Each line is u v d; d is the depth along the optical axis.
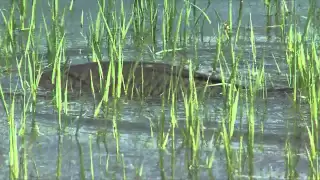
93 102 17.64
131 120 16.56
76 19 23.67
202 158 14.73
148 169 14.30
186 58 20.44
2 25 23.06
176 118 16.61
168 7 22.83
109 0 23.39
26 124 16.36
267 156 14.72
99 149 15.16
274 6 24.89
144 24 23.11
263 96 17.69
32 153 14.99
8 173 14.10
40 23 23.31
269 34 22.36
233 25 23.19
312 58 17.47
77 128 15.95
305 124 16.14
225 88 17.67
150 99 17.70
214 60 19.34
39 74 17.50
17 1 24.80
